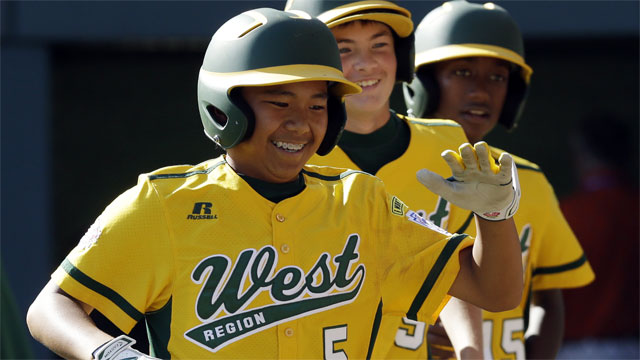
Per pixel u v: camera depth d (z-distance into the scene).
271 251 8.74
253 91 8.69
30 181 21.94
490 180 8.19
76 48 25.97
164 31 22.17
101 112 27.09
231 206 8.80
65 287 8.48
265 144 8.77
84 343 8.13
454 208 12.25
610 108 28.02
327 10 11.85
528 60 27.83
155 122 27.36
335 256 8.91
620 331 20.89
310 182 9.30
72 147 27.03
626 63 27.88
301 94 8.68
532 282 14.41
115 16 22.09
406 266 9.16
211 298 8.52
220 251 8.63
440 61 14.02
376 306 9.08
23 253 21.88
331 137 9.45
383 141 12.26
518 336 13.66
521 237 13.73
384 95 12.07
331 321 8.80
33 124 21.92
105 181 27.25
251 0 22.30
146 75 27.19
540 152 28.28
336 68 8.83
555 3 22.94
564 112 28.17
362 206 9.23
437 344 12.87
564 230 14.16
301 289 8.74
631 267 20.94
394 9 11.99
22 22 21.81
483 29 13.91
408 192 12.19
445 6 14.25
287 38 8.62
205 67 8.91
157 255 8.52
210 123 8.90
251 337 8.55
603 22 23.00
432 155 12.38
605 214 20.84
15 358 12.16
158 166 27.39
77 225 27.14
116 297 8.47
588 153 21.34
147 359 8.00
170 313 8.54
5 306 12.14
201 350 8.45
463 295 9.23
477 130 14.13
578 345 20.83
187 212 8.69
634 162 27.61
